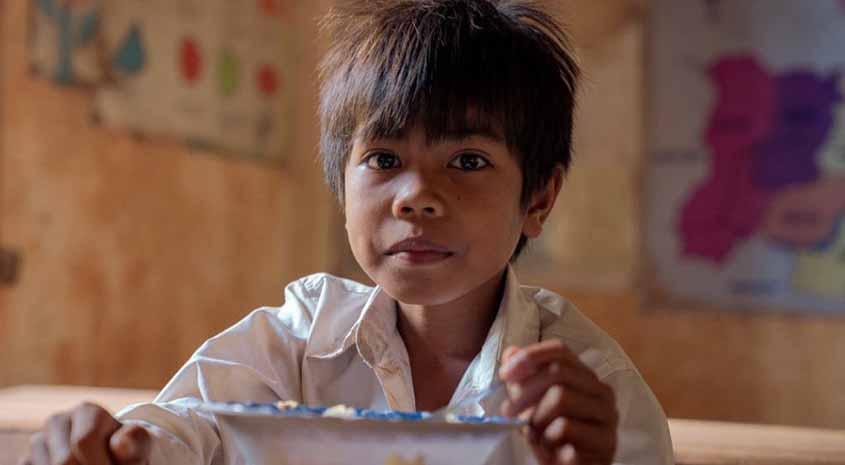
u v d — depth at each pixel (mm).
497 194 880
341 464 682
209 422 901
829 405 4273
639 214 4508
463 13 933
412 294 858
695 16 4465
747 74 4410
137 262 3686
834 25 4309
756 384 4383
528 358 712
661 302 4500
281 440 689
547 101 951
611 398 724
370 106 887
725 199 4430
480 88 877
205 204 4047
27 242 3201
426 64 877
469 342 969
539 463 716
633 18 4516
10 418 1345
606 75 4535
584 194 4559
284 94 4555
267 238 4457
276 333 1007
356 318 1000
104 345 3525
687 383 4465
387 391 947
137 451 707
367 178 878
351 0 979
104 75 3496
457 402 916
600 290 4539
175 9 3838
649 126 4508
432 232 845
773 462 1110
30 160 3211
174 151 3865
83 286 3432
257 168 4383
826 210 4305
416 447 674
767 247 4383
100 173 3498
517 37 938
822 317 4301
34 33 3203
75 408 738
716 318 4438
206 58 4023
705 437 1242
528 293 1027
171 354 3871
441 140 871
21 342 3176
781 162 4367
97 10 3453
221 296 4160
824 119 4309
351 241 902
